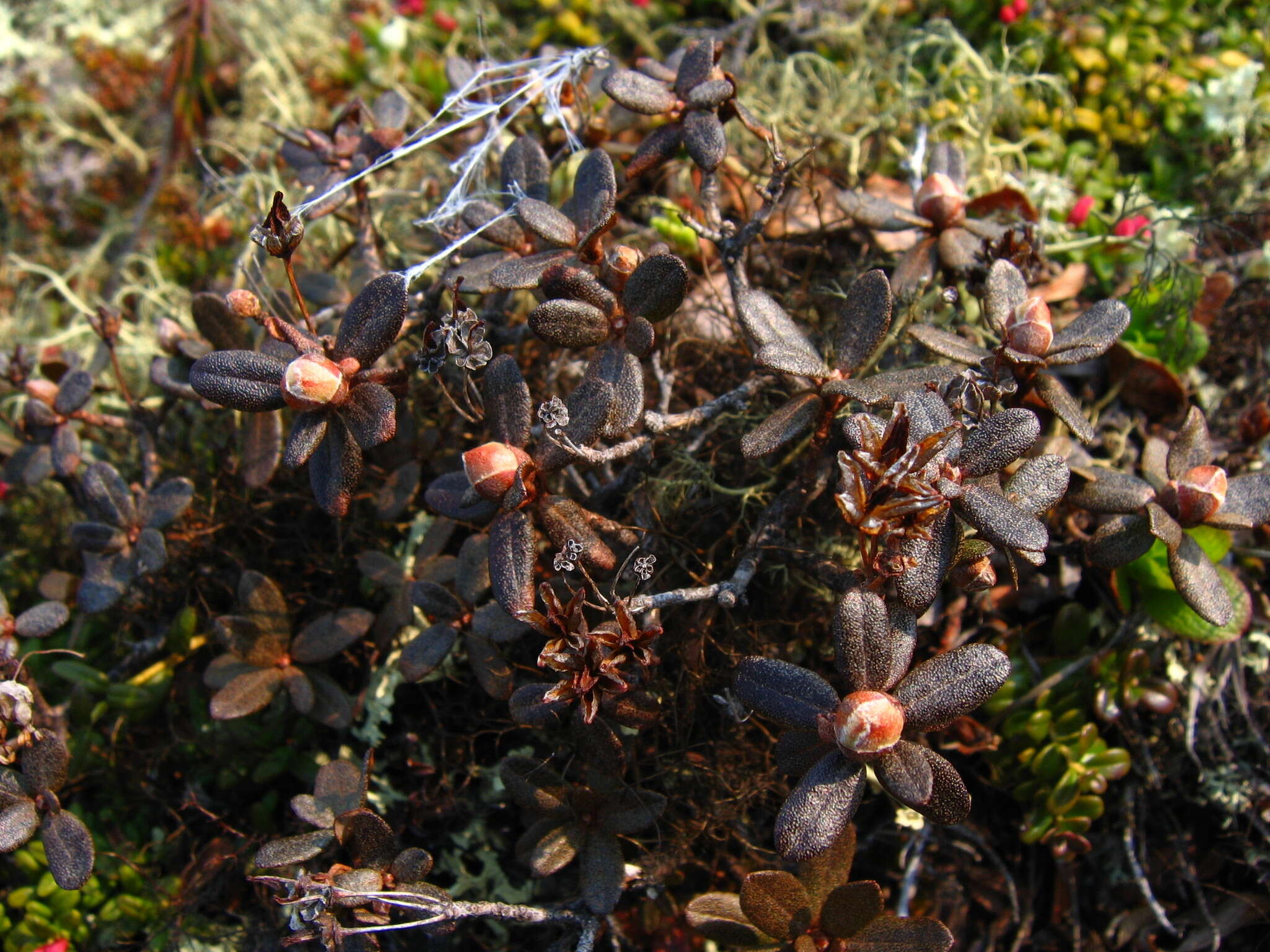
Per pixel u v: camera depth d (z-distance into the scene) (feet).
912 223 0.67
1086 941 0.70
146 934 0.69
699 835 0.65
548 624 0.54
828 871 0.57
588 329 0.57
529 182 0.64
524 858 0.61
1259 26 0.92
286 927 0.67
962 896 0.69
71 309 0.95
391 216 0.81
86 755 0.70
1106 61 0.89
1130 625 0.67
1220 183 0.84
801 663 0.68
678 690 0.66
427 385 0.73
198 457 0.76
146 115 1.04
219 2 1.00
